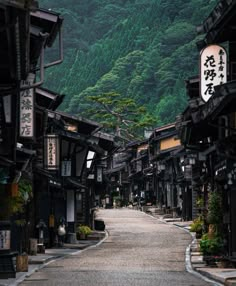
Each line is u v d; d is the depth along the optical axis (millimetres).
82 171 44281
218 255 26656
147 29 148000
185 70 125188
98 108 112688
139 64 133125
